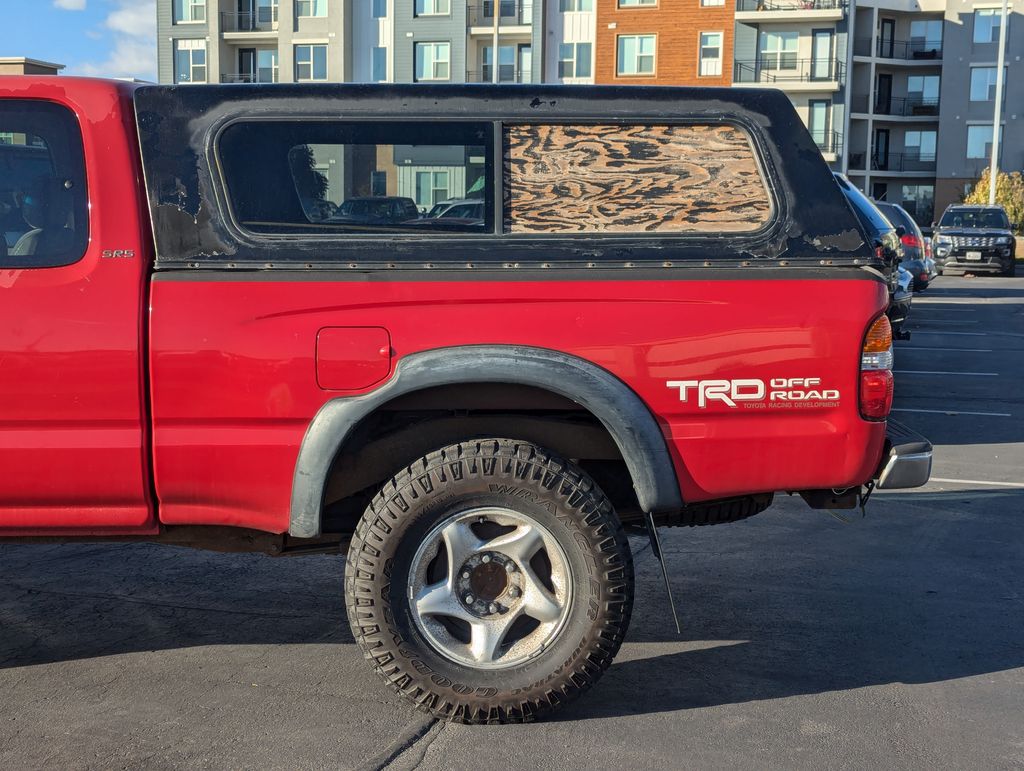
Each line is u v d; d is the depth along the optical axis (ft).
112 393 11.25
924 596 16.56
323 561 18.04
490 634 11.48
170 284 11.23
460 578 11.46
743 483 11.62
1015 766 11.00
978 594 16.69
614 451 12.15
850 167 219.61
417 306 11.27
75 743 11.30
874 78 219.41
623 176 11.65
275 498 11.46
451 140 11.61
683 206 11.66
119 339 11.19
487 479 11.26
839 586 17.04
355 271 11.35
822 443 11.63
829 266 11.64
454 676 11.44
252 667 13.46
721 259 11.52
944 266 110.32
